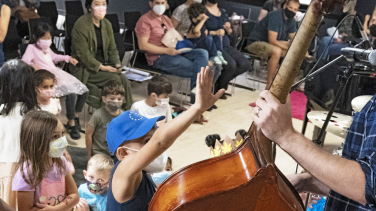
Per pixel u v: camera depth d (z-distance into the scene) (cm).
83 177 269
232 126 392
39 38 291
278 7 415
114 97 264
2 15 277
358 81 246
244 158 67
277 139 62
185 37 399
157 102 280
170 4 382
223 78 443
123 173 89
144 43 374
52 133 152
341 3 51
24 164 150
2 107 178
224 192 63
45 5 308
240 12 419
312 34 54
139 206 96
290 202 62
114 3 337
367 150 62
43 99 250
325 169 61
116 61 332
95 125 266
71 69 314
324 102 277
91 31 310
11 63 181
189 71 399
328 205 88
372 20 332
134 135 98
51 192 156
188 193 68
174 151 327
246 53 445
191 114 80
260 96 63
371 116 72
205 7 393
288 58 58
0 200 105
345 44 298
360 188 59
